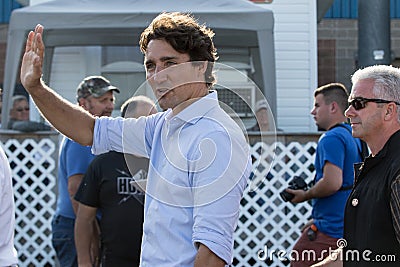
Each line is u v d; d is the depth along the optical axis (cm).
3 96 1045
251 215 881
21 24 1041
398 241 382
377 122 411
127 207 557
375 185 395
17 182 915
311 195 627
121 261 561
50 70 1149
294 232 880
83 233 585
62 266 660
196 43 341
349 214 411
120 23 1034
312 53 1259
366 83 414
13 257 423
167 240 340
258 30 1033
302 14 1256
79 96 630
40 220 912
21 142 915
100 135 372
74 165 631
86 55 1165
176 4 1041
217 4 1043
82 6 1045
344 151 616
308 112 1255
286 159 883
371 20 927
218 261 327
